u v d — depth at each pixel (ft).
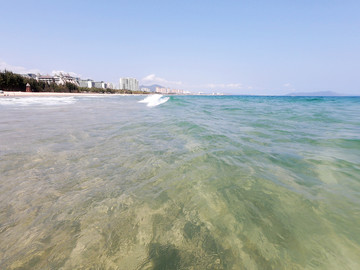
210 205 6.92
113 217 6.34
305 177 9.05
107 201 7.24
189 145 14.33
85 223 6.07
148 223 6.05
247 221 6.07
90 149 13.42
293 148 13.53
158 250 5.09
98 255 4.96
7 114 33.47
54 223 6.09
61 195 7.64
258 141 15.42
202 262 4.72
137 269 4.58
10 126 21.63
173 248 5.14
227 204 6.96
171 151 12.99
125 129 20.13
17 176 9.25
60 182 8.70
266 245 5.15
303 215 6.29
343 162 10.80
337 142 15.06
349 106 55.42
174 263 4.71
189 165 10.58
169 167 10.34
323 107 51.55
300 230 5.64
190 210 6.67
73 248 5.17
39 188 8.16
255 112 37.40
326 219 6.07
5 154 12.31
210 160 11.28
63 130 19.57
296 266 4.51
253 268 4.51
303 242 5.20
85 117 29.45
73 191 7.96
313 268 4.44
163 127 21.09
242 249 5.05
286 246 5.09
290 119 27.58
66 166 10.48
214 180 8.80
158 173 9.62
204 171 9.79
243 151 12.88
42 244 5.31
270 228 5.74
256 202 7.06
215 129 20.06
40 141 15.39
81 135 17.44
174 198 7.41
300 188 8.02
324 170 9.80
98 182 8.71
